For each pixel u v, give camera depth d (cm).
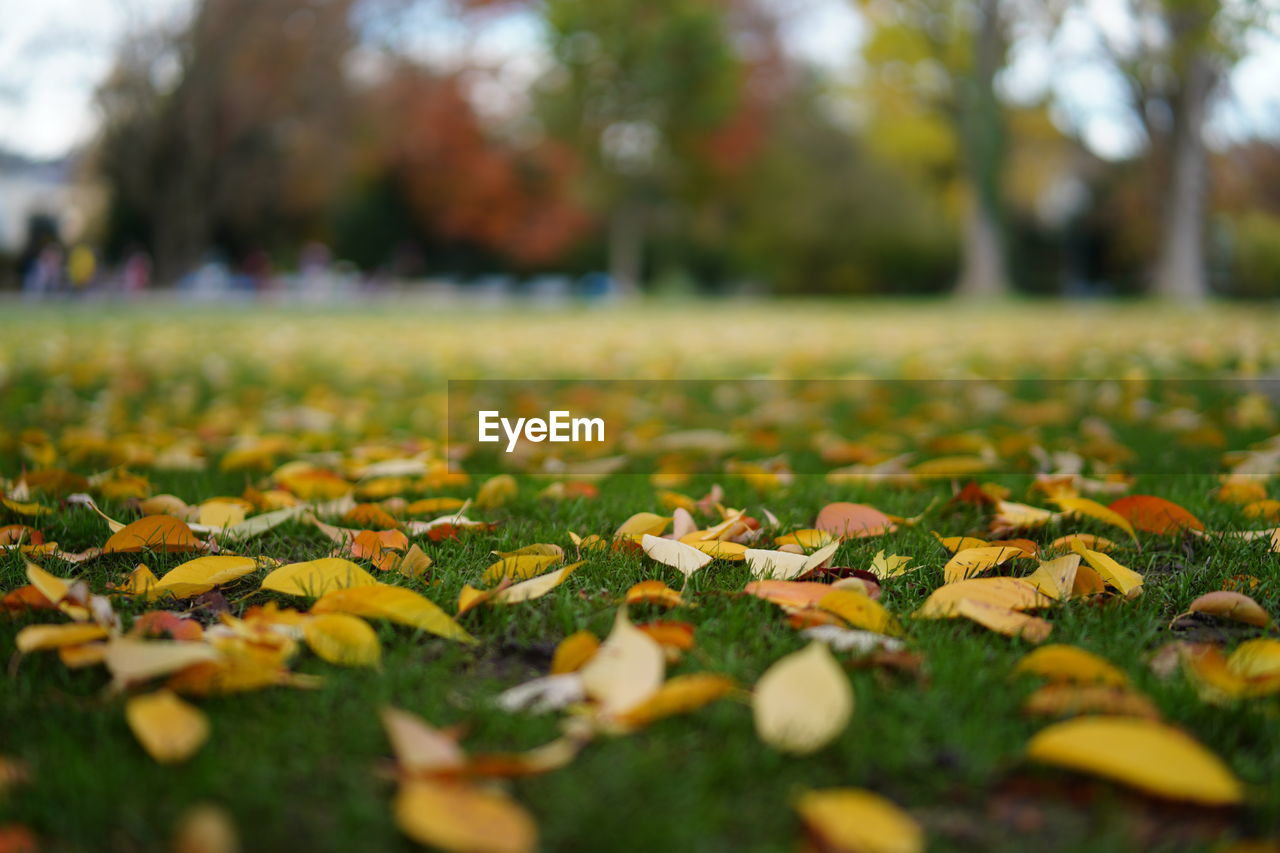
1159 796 101
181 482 270
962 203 2823
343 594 140
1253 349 742
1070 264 4316
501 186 3888
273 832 96
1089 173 3569
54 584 140
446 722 119
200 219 3062
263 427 397
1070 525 220
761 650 140
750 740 112
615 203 3666
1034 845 95
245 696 124
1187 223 2095
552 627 154
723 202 4119
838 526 207
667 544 171
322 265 3497
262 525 201
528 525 217
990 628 147
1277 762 108
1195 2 1180
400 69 3341
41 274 2912
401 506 233
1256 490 238
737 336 1052
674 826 95
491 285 4069
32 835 94
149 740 105
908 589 170
